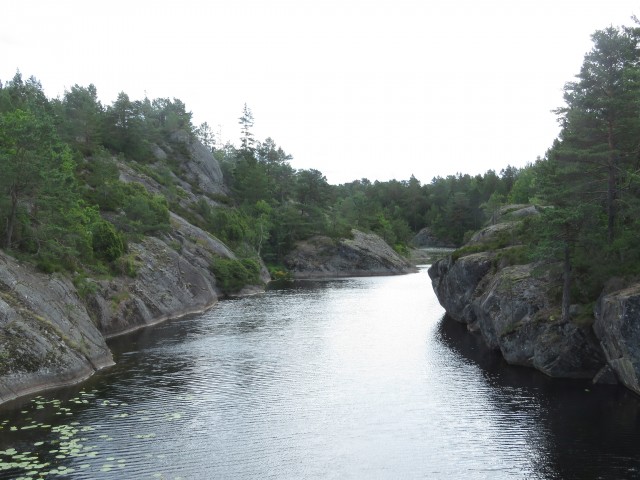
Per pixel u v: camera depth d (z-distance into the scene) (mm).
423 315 58688
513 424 25203
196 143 131000
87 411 26594
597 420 25453
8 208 38156
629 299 27875
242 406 27781
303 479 19734
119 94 108000
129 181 89688
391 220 187125
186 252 74875
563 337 33125
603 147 35156
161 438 23312
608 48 34688
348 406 27906
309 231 125562
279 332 48438
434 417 26281
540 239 39656
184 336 46344
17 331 30422
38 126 37938
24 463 20391
